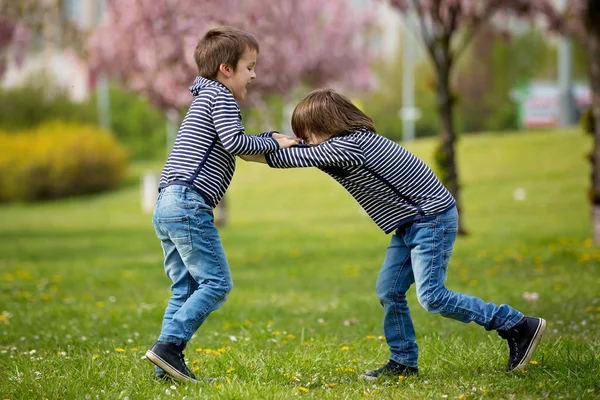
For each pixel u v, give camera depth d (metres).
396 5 15.88
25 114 41.31
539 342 4.86
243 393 3.90
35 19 17.53
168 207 4.20
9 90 41.66
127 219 24.78
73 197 33.53
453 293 4.33
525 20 16.31
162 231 4.32
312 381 4.39
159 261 13.76
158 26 18.34
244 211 24.80
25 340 6.22
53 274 12.03
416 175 4.29
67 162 33.06
